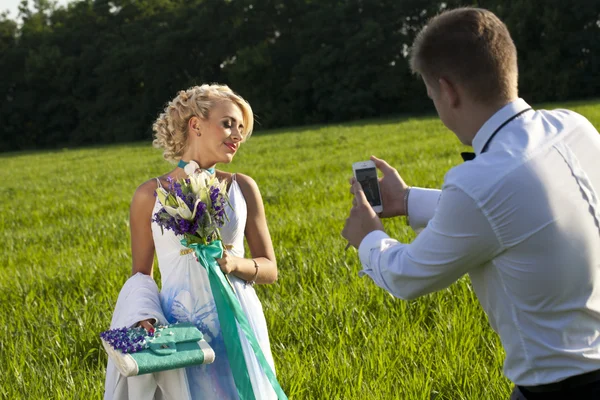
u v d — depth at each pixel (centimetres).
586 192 210
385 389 407
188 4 7919
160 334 294
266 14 7256
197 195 315
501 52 215
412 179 1307
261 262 340
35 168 3500
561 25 5819
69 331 567
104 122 7556
